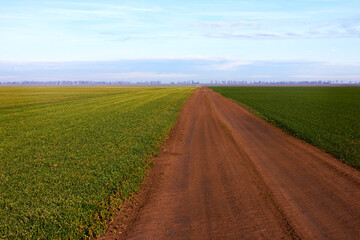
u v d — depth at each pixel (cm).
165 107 3441
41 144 1391
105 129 1811
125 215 652
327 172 962
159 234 560
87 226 601
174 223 605
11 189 807
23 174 939
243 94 7312
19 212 669
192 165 1049
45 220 627
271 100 5000
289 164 1059
